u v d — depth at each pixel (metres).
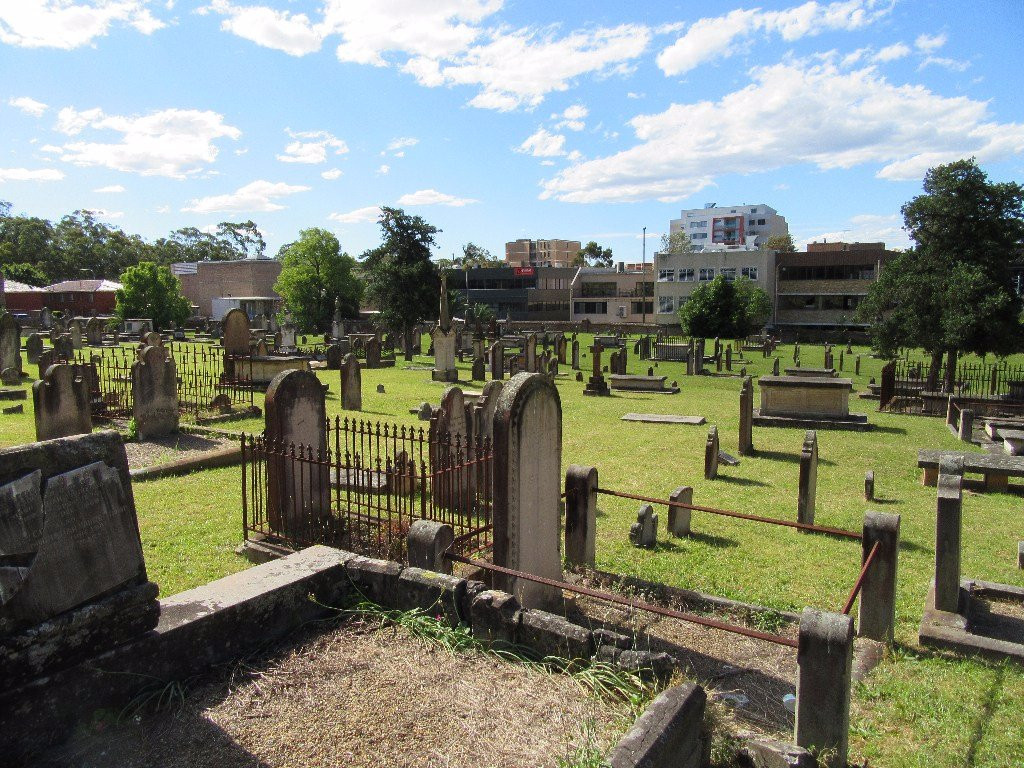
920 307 23.86
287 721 4.07
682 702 3.81
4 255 97.69
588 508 8.12
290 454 8.80
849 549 9.31
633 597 7.37
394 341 48.22
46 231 105.06
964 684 5.73
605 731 3.98
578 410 22.61
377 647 4.94
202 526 9.41
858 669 5.96
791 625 6.76
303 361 26.22
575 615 6.94
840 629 4.29
